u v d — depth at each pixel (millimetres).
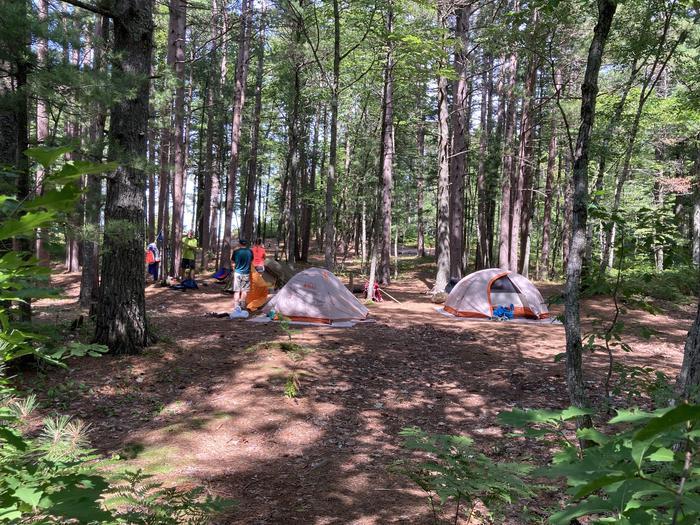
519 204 20562
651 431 786
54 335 2494
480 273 13672
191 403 6203
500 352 9422
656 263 17094
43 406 5652
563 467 1368
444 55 13477
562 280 22625
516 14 4887
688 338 3691
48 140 5414
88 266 12602
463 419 6094
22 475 1267
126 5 7262
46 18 6387
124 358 7316
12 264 1066
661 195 19062
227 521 3701
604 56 13172
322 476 4559
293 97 23469
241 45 19438
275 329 10188
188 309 12875
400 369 8078
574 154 3967
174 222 18438
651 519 1188
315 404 6391
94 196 6219
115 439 5176
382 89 20672
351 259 33812
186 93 22891
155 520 2186
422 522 3715
